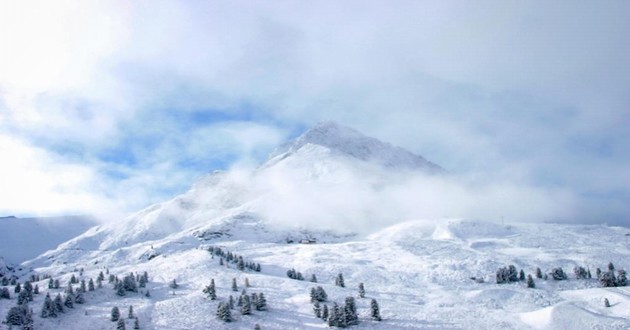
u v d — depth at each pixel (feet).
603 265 646.33
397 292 508.53
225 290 478.18
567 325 363.15
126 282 475.31
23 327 354.33
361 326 375.45
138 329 363.56
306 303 435.12
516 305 445.37
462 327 370.94
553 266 640.99
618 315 391.04
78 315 395.75
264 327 373.61
